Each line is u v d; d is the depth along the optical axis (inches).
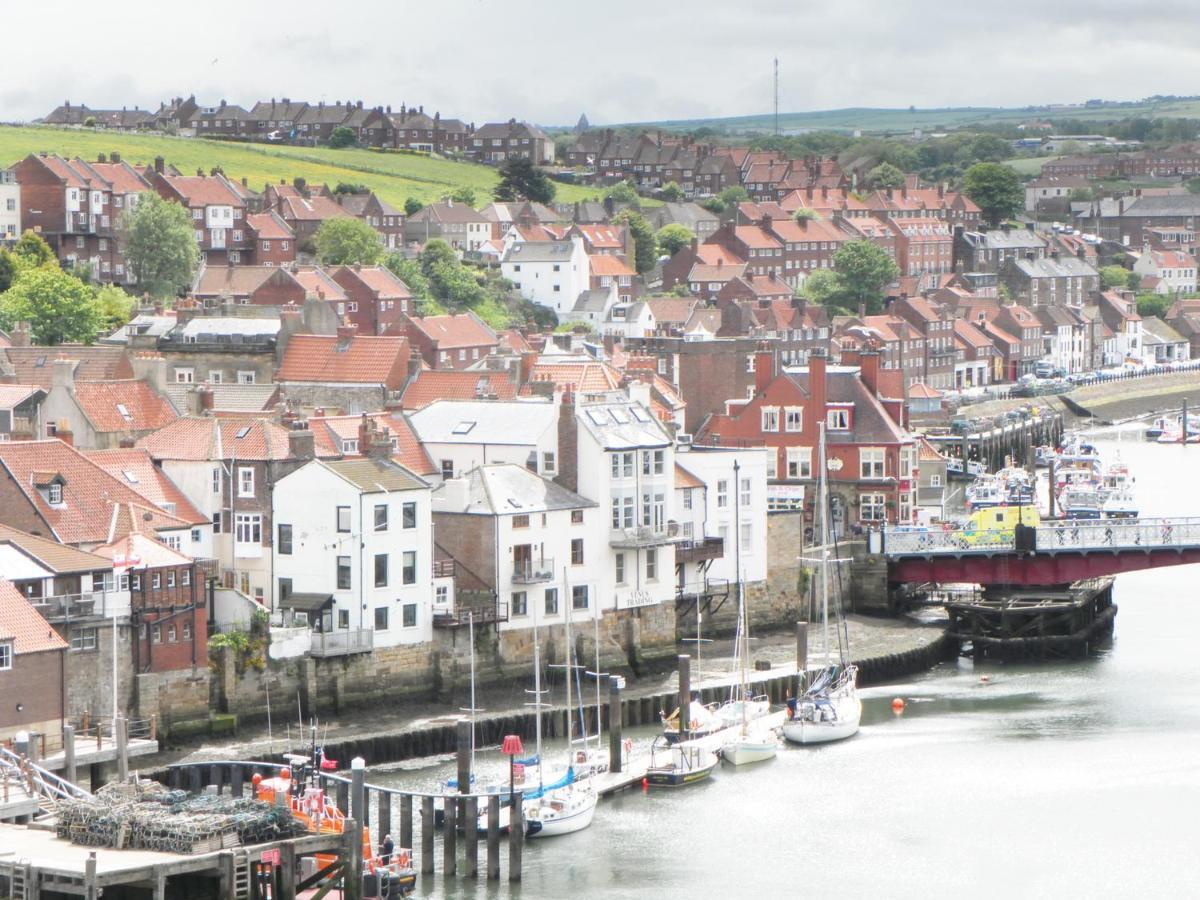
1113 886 6368.1
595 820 6924.2
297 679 7657.5
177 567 7337.6
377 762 7367.1
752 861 6535.4
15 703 6752.0
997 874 6451.8
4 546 7130.9
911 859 6574.8
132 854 5482.3
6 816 5876.0
